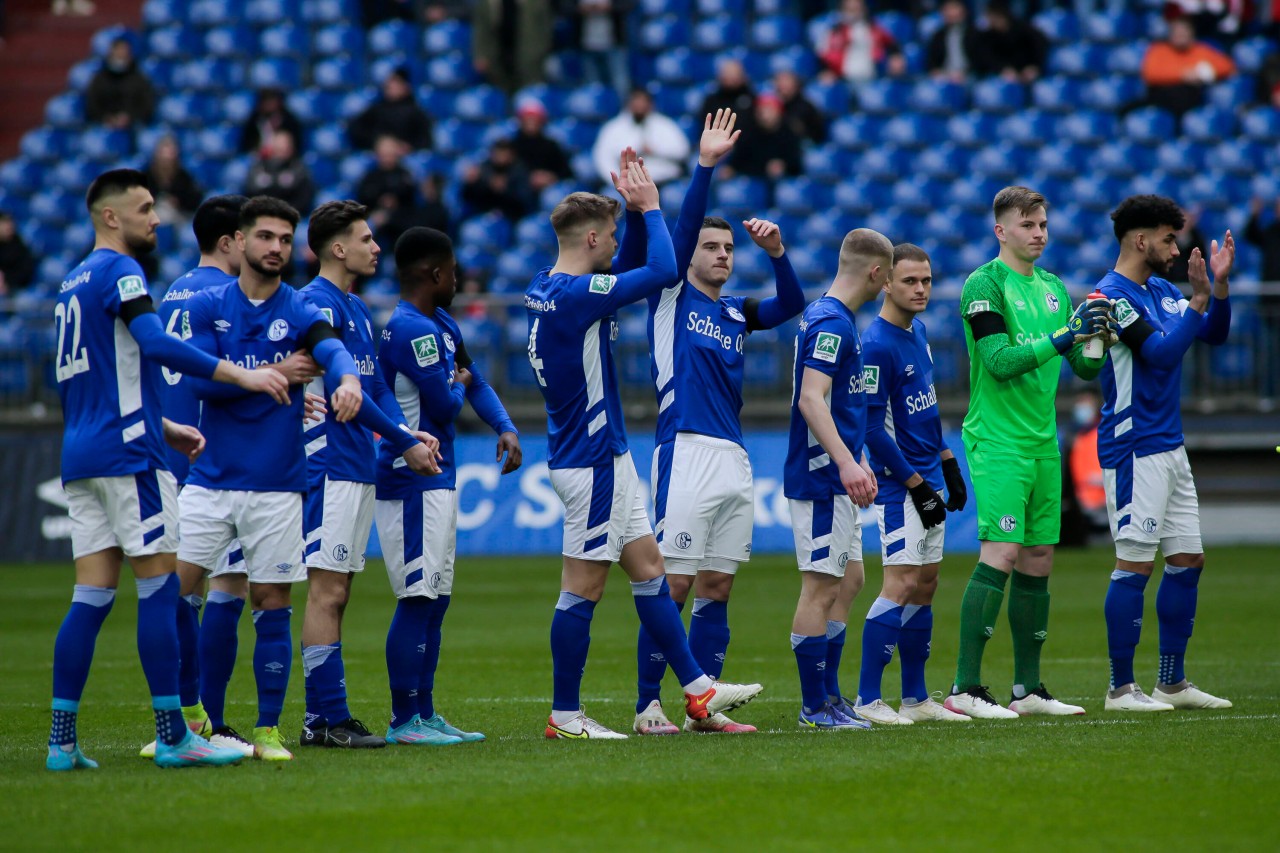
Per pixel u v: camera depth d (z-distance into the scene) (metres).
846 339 24.28
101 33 88.50
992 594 26.55
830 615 26.36
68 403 20.73
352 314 23.58
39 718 27.00
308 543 22.83
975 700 26.41
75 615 20.62
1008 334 27.02
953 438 62.25
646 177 24.02
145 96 83.06
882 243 24.86
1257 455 63.72
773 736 23.31
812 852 15.55
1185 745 21.42
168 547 20.69
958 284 71.56
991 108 78.50
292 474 21.86
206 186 80.56
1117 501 27.17
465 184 73.38
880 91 79.44
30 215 81.50
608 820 16.92
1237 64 80.56
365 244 23.59
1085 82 79.19
